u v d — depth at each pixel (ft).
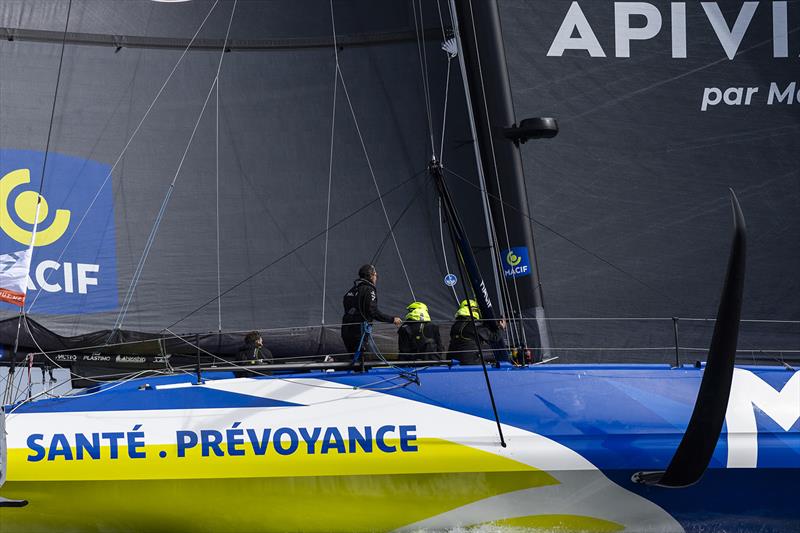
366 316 94.32
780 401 89.71
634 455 86.63
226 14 109.40
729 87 110.63
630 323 106.83
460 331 97.55
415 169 107.76
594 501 87.71
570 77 110.11
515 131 106.01
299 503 87.51
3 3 107.24
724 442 87.66
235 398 89.10
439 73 108.68
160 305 105.50
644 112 109.91
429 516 87.86
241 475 86.79
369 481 86.74
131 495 87.61
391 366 92.58
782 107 110.63
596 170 108.88
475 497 87.20
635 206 108.68
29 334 101.91
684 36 111.14
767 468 87.51
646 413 88.48
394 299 105.81
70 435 88.17
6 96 106.73
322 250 106.73
